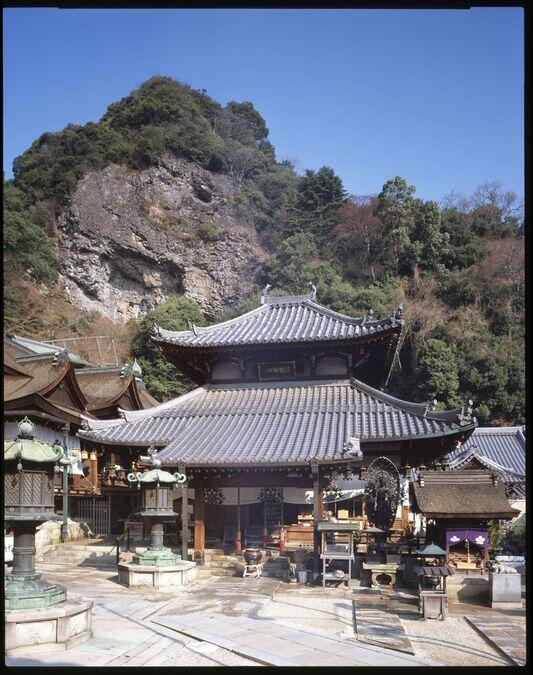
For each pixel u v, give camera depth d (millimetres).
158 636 12320
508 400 59031
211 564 21906
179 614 14391
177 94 116562
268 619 14000
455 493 19625
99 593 17250
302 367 27047
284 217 104125
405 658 11125
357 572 20156
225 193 106250
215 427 24422
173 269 97688
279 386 26891
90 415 36031
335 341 25672
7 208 87812
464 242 81250
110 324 89000
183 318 67312
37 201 95625
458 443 23984
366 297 68125
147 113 110250
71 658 10383
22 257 84125
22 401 29406
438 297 74250
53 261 89562
